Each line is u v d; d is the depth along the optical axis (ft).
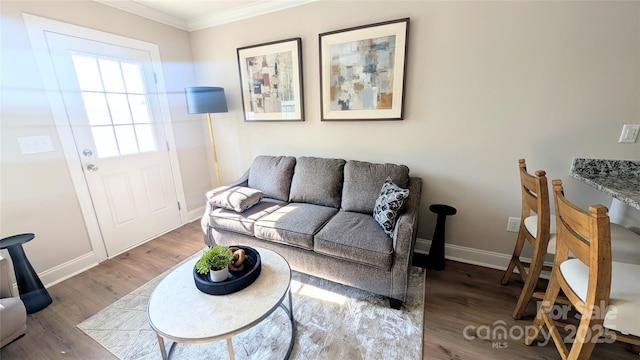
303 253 6.19
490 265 7.04
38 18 6.16
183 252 8.25
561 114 5.68
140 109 8.59
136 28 8.22
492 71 6.03
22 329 4.67
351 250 5.46
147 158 8.87
